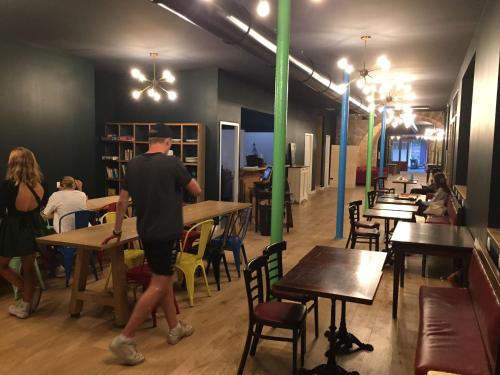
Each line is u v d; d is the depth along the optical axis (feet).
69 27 17.84
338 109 51.01
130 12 15.87
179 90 27.43
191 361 10.14
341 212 23.77
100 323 12.17
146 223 9.94
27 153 12.15
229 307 13.53
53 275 16.20
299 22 16.92
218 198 26.94
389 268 18.42
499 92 11.55
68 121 23.18
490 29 13.14
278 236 13.61
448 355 7.73
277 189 13.47
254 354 10.40
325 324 12.33
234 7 11.85
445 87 33.27
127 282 12.46
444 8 15.06
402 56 22.58
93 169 25.02
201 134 26.02
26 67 20.67
